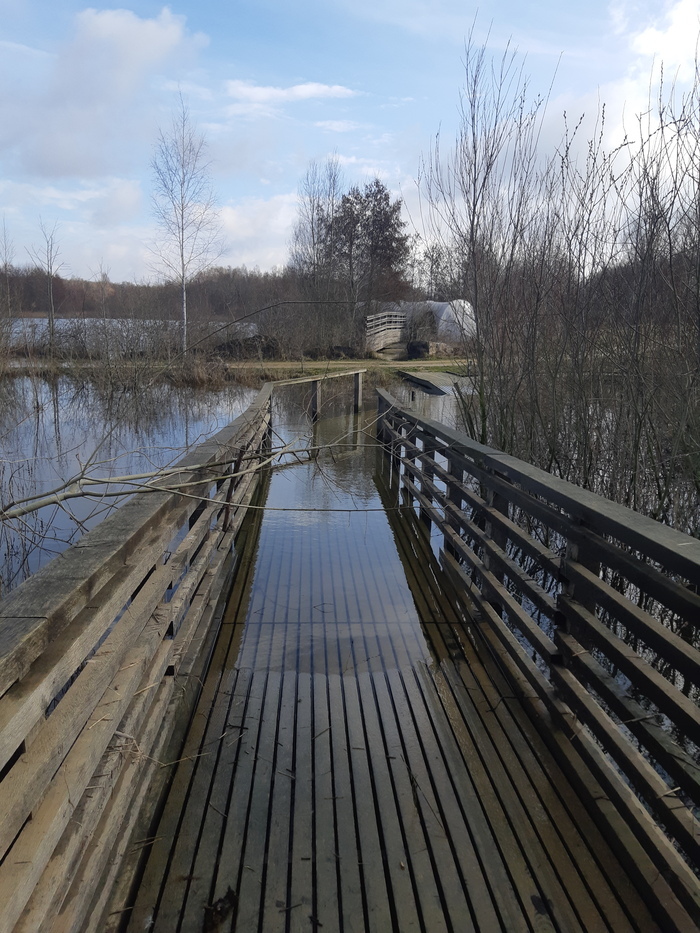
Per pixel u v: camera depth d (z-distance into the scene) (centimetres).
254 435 742
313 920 203
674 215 436
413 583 486
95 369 1411
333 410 1578
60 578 194
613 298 487
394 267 3344
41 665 162
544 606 306
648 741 211
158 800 252
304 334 2339
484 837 236
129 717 228
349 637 398
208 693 332
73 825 171
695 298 412
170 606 295
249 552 554
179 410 1338
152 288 2058
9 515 254
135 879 216
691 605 188
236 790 259
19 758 148
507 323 571
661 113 430
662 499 438
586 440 500
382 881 217
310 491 794
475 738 295
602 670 254
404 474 754
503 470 373
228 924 200
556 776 267
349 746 289
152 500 296
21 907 132
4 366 1462
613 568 243
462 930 199
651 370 452
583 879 216
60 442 1020
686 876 190
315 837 236
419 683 344
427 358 2636
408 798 256
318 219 3109
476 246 600
